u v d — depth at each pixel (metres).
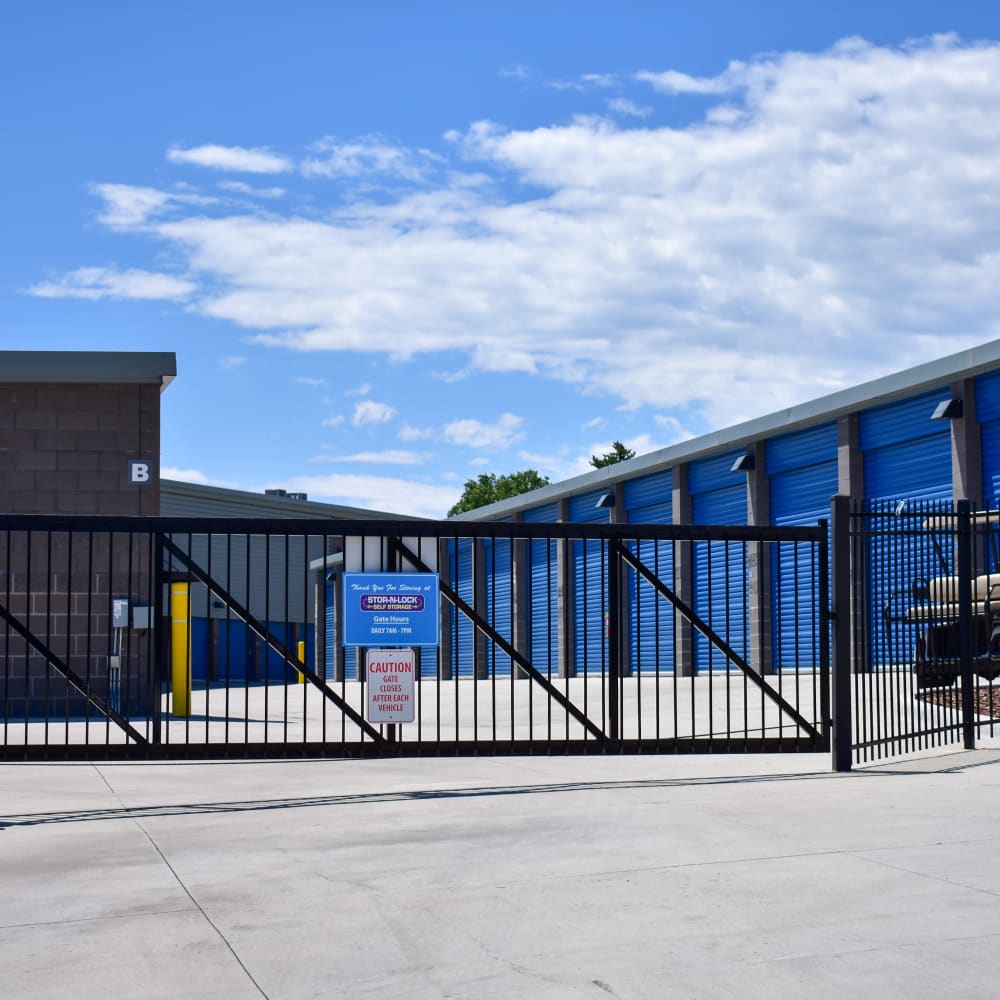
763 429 29.91
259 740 15.32
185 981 4.77
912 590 12.16
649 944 5.13
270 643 10.55
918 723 12.05
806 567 28.83
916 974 4.66
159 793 10.02
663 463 33.78
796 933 5.25
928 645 12.43
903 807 8.48
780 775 10.63
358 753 10.58
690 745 10.99
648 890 6.07
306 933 5.41
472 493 94.31
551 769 11.39
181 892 6.24
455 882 6.33
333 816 8.63
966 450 24.20
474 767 11.68
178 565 20.58
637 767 11.47
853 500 11.33
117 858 7.17
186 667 17.05
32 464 19.72
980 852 6.86
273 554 54.09
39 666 19.30
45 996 4.61
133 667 19.52
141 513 19.95
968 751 11.77
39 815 8.88
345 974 4.82
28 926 5.61
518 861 6.84
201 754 10.33
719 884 6.18
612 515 36.56
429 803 9.16
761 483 30.56
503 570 41.03
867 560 11.46
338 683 40.38
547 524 10.91
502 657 40.31
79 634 19.44
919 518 12.32
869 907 5.67
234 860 7.05
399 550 10.84
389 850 7.26
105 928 5.55
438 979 4.73
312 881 6.44
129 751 10.21
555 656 38.22
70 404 19.91
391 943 5.23
